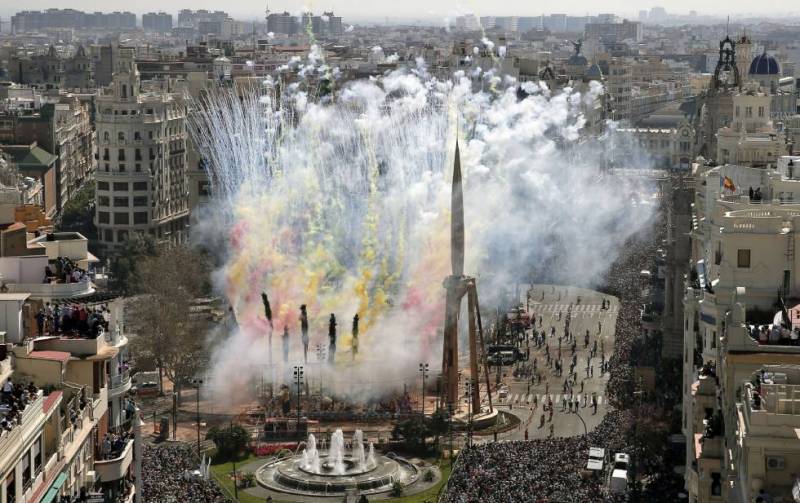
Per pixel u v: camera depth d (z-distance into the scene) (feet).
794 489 286.25
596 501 593.01
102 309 411.34
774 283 489.67
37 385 356.18
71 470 346.74
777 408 314.14
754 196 605.73
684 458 644.27
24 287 425.69
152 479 618.03
